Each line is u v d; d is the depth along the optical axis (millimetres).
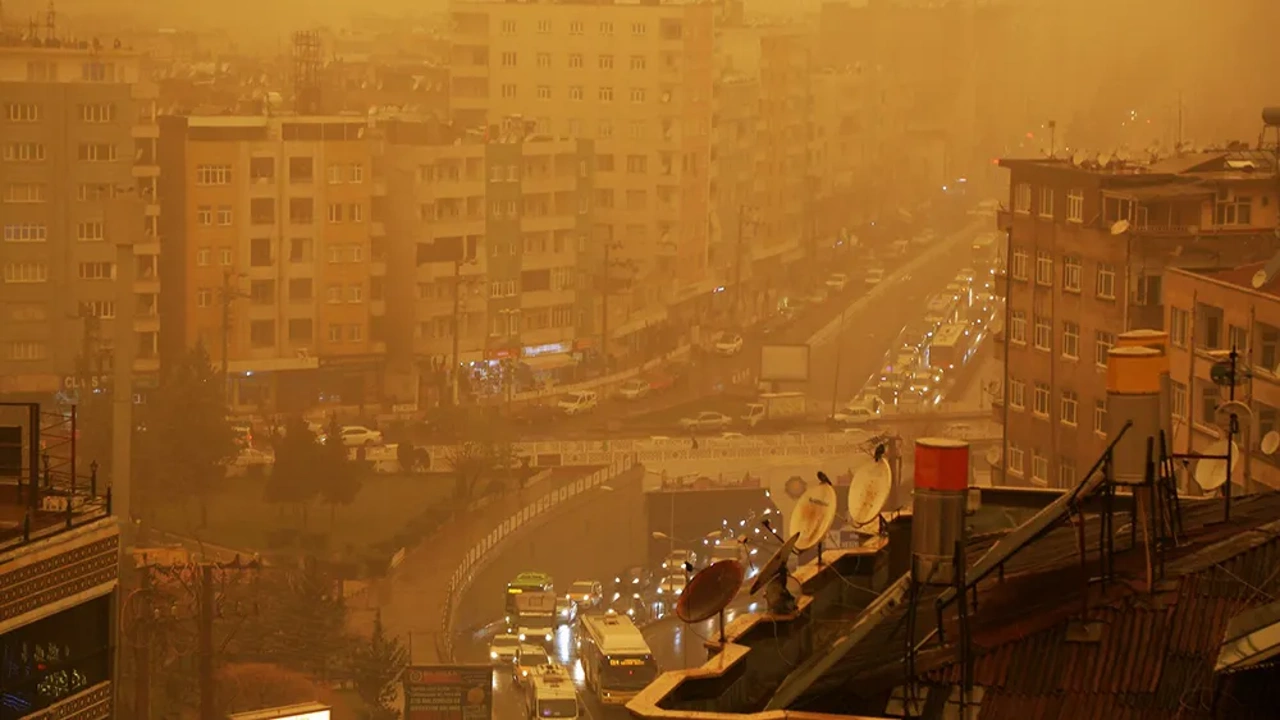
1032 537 29609
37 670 57938
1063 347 129375
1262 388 96375
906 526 38312
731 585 30000
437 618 159375
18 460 63750
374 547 174875
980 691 26766
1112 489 30141
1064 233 129250
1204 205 123750
